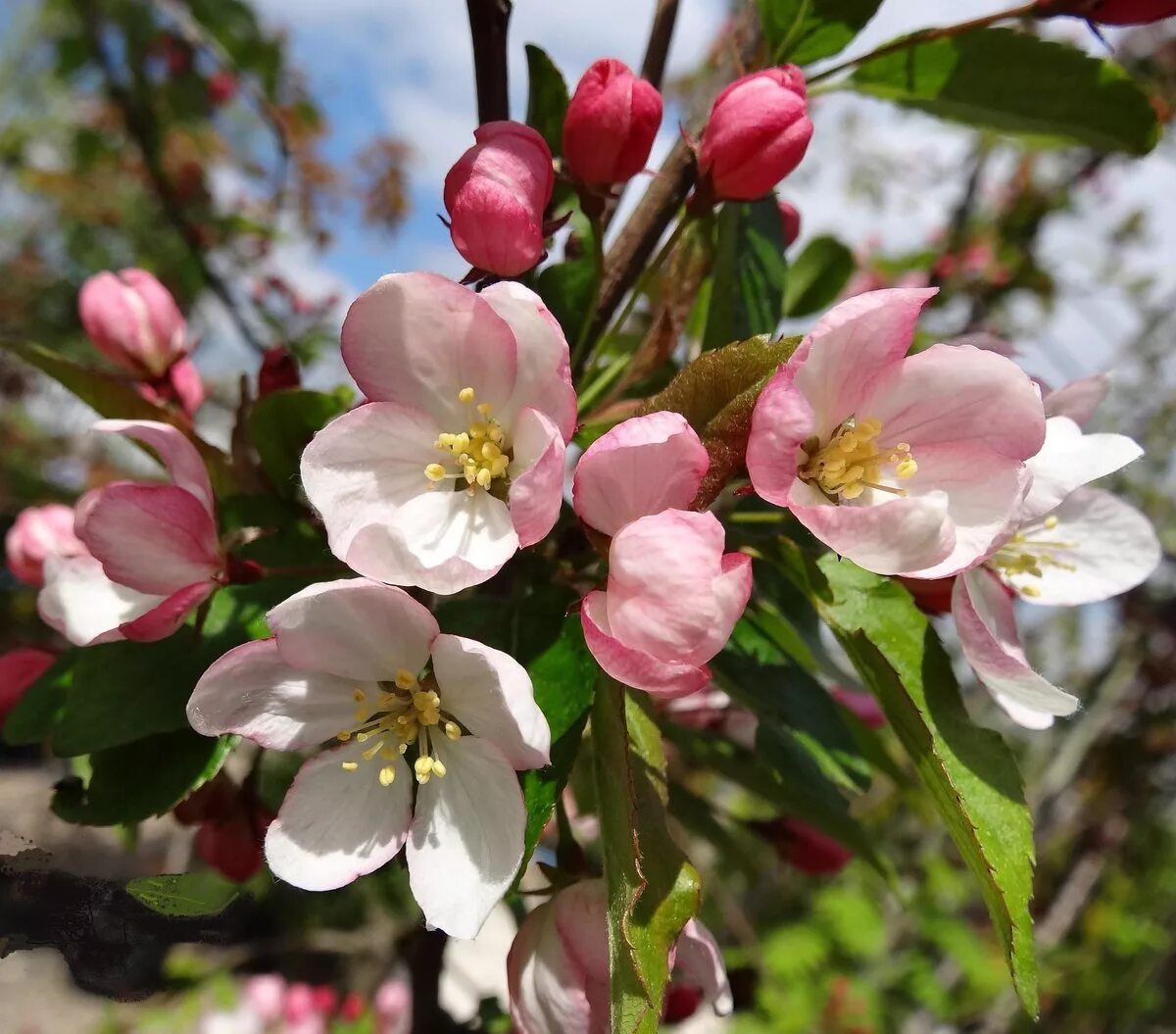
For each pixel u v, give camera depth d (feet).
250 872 0.49
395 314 0.35
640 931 0.31
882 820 1.70
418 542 0.35
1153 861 2.08
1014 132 0.52
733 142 0.41
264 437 0.45
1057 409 0.45
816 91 0.53
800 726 0.48
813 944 1.51
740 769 0.60
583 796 0.61
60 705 0.46
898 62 0.51
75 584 0.42
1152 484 1.80
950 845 1.77
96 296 0.51
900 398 0.36
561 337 0.35
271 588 0.40
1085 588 0.48
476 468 0.36
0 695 0.49
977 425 0.36
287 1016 1.11
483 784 0.34
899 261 1.18
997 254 1.42
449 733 0.34
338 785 0.35
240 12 1.41
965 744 0.36
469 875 0.33
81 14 1.33
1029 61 0.49
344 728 0.35
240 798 0.49
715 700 0.65
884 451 0.36
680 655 0.30
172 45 1.41
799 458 0.37
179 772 0.39
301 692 0.35
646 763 0.36
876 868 0.56
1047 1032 1.90
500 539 0.36
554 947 0.37
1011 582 0.47
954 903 1.71
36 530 0.54
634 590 0.30
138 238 1.71
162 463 0.47
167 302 0.53
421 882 0.33
